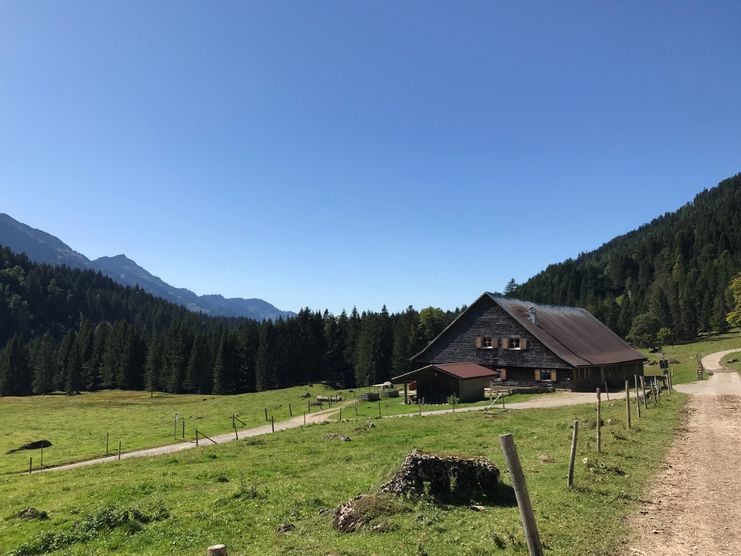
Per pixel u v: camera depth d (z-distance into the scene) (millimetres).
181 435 50406
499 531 11984
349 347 141250
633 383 69250
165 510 16453
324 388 106000
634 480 16984
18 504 20812
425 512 13672
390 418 42688
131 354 155250
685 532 12367
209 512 15891
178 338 154500
